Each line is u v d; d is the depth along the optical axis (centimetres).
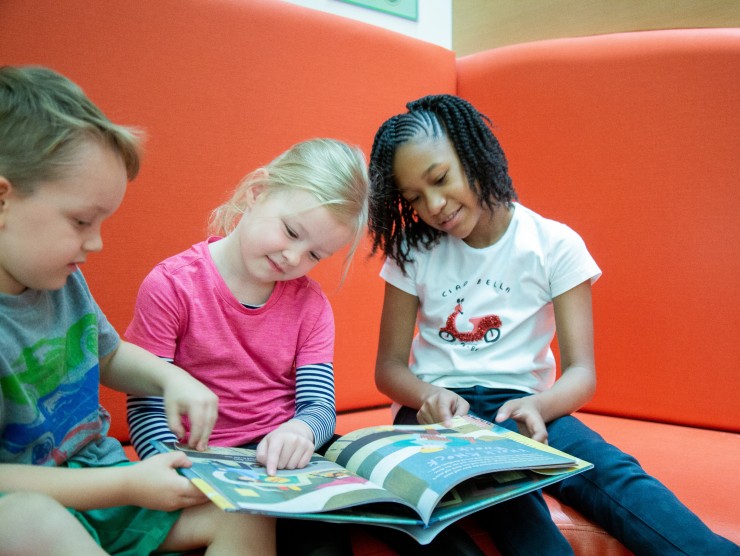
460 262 113
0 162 64
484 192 108
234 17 122
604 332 140
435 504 69
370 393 141
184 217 118
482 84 151
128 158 72
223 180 122
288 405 96
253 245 88
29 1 104
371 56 139
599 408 141
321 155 92
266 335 95
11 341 70
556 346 148
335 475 74
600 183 139
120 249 112
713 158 132
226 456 77
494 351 109
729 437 125
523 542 80
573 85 142
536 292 110
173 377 81
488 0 167
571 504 92
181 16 117
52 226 66
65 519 58
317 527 78
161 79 115
